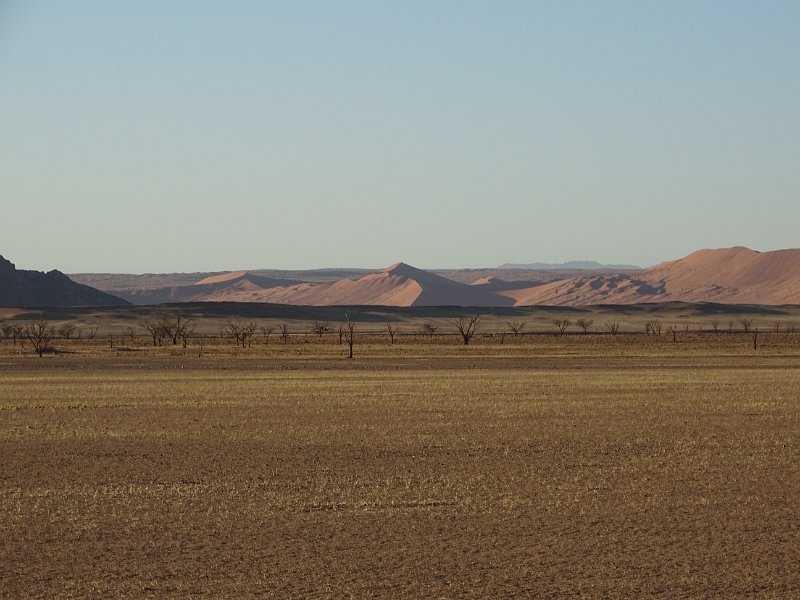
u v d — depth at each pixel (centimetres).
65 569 2402
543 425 5425
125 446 4622
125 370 11638
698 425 5397
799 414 5994
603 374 10419
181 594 2203
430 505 3133
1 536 2730
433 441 4731
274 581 2297
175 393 7962
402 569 2392
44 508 3108
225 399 7325
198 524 2870
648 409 6341
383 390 8138
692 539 2670
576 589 2231
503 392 7869
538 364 12706
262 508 3097
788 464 3928
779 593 2198
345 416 5991
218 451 4425
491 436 4916
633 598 2167
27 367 12300
